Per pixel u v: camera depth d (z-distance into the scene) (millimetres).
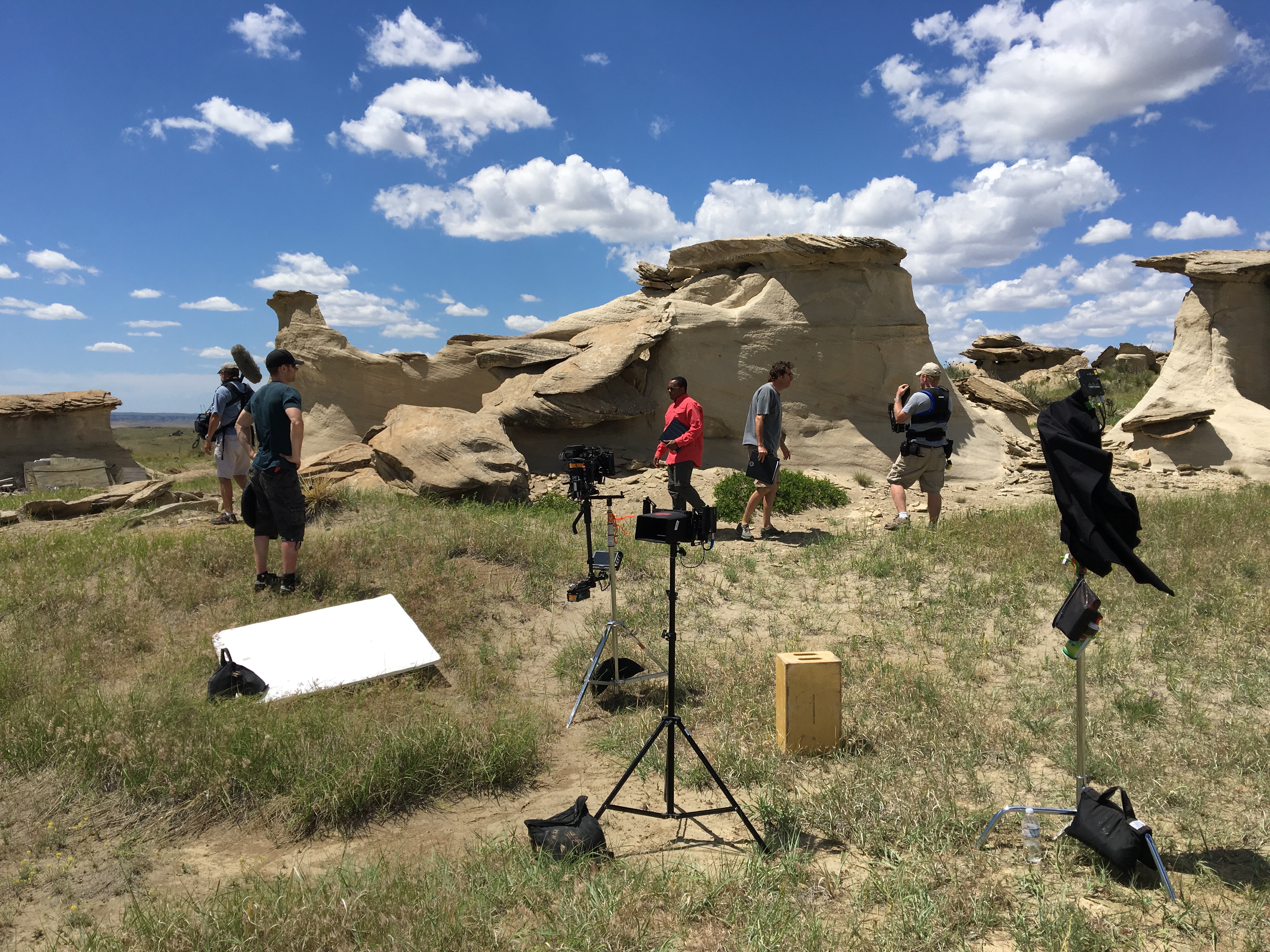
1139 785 4137
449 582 7555
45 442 18562
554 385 13586
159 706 4789
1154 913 3129
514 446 12266
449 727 4641
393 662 5809
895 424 10000
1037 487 13688
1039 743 4734
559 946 2875
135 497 11383
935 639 6578
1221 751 4508
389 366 16062
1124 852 3311
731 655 6297
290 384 7156
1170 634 6344
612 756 4809
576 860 3521
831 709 4645
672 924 3039
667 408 14508
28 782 4207
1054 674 5730
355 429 16203
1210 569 7770
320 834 3963
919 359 14719
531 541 8648
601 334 15070
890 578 8156
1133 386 27594
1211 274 16625
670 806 4031
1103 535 3455
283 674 5566
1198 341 17109
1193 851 3557
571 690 5809
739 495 11648
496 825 4055
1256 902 3139
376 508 10039
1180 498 12016
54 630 6336
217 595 7094
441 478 10938
